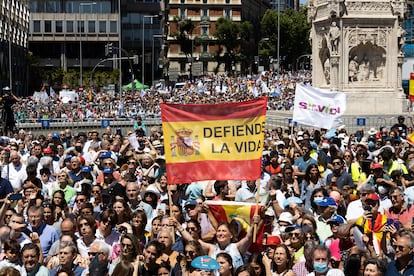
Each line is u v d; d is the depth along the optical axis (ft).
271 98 281.95
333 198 63.67
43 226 60.34
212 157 59.62
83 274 53.72
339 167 78.38
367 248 55.88
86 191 71.36
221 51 617.21
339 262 53.98
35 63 518.78
